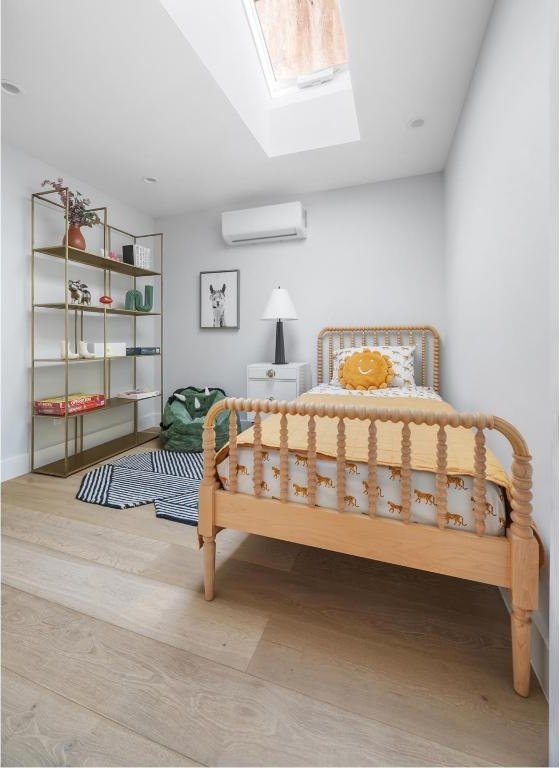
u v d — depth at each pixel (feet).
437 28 5.30
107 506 6.66
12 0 4.70
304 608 4.16
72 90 6.38
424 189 9.74
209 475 4.25
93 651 3.54
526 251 3.89
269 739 2.76
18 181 8.18
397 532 3.53
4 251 7.90
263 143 8.37
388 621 3.96
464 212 6.91
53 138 7.82
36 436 8.64
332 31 7.63
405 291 10.06
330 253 10.71
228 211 11.76
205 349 12.37
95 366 10.43
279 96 8.64
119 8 4.83
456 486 3.43
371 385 8.69
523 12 3.92
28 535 5.68
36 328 8.59
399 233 10.02
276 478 4.12
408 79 6.26
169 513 6.33
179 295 12.57
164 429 10.47
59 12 4.88
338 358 9.75
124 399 10.49
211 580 4.26
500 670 3.34
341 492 3.74
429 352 9.93
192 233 12.25
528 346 3.86
